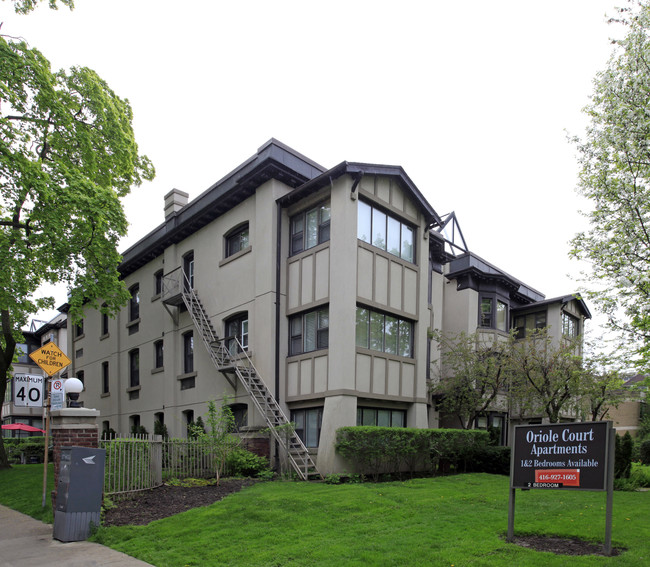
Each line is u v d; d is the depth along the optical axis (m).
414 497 10.70
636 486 14.16
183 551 7.43
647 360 13.78
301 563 6.66
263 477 14.37
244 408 17.61
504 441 24.52
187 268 22.38
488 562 6.28
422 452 15.70
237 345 18.45
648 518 8.77
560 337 25.58
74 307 16.70
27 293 16.59
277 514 9.13
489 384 19.66
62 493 8.58
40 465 19.84
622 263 13.41
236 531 8.29
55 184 13.94
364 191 16.45
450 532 7.80
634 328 13.74
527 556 6.47
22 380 13.38
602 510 9.50
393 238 17.69
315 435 15.73
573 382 18.97
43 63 14.64
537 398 19.95
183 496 11.29
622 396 20.30
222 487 12.55
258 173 17.48
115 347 27.03
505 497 10.93
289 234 17.75
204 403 19.42
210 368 19.42
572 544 7.14
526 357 19.19
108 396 27.39
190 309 19.42
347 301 15.11
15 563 7.26
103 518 9.41
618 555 6.51
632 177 13.39
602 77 13.60
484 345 21.75
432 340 21.86
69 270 16.08
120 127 17.25
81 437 9.66
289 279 17.33
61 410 9.64
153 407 23.14
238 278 18.58
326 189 16.41
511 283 26.09
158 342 23.64
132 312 26.30
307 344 16.42
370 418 16.20
